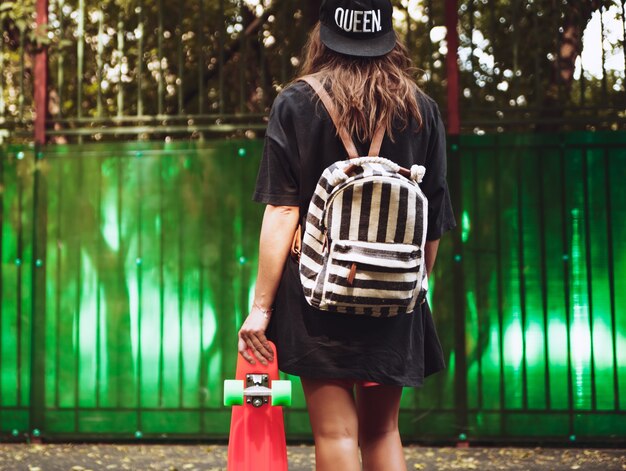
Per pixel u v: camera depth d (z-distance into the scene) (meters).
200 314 5.76
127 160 5.83
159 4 5.83
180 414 5.75
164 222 5.79
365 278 1.95
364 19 2.13
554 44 6.19
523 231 5.59
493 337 5.58
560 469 4.88
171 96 6.98
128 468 5.00
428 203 2.22
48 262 5.87
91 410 5.80
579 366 5.53
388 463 2.16
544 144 5.60
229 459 2.10
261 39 5.91
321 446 2.07
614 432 5.50
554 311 5.56
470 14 5.70
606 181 5.56
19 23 5.91
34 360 5.84
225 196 5.77
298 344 2.07
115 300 5.80
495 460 5.16
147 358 5.78
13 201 5.93
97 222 5.83
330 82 2.10
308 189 2.08
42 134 5.90
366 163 1.98
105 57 6.77
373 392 2.19
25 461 5.22
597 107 5.55
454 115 5.63
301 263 2.04
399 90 2.11
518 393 5.56
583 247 5.55
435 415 5.60
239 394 2.09
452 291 5.60
